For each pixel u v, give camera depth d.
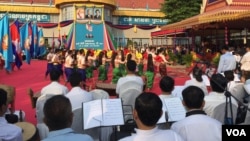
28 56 23.77
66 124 2.63
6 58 17.05
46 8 45.78
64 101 2.65
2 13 44.22
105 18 44.09
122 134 4.81
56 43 43.41
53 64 16.20
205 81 7.32
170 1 40.34
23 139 3.75
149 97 2.57
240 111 4.62
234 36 28.42
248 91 5.70
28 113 8.97
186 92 3.46
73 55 14.34
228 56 11.10
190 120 3.17
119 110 4.27
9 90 5.68
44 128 4.48
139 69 16.48
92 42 40.25
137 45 43.12
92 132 5.18
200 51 28.33
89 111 4.25
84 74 13.98
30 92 7.44
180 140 2.57
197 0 39.53
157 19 49.84
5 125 3.42
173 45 36.66
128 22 49.00
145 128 2.55
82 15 42.12
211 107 4.62
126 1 52.16
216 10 20.72
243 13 16.64
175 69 21.67
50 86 6.36
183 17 39.44
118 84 7.08
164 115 4.43
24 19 45.06
